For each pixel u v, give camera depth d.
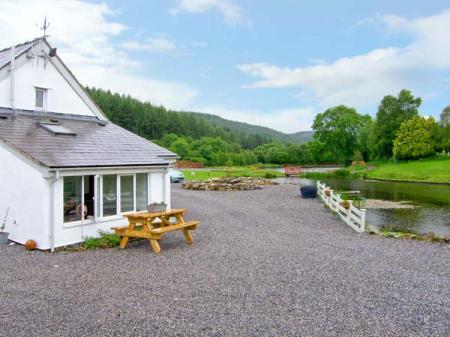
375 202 27.67
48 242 11.43
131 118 117.19
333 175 58.06
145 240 12.98
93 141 14.66
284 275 9.07
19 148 11.62
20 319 6.49
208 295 7.68
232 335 5.95
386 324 6.38
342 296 7.68
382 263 10.27
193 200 24.86
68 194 12.09
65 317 6.57
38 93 15.62
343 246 12.36
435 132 70.94
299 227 15.91
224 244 12.48
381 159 81.06
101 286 8.20
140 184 14.74
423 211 23.11
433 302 7.40
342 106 83.75
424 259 10.77
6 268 9.54
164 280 8.62
